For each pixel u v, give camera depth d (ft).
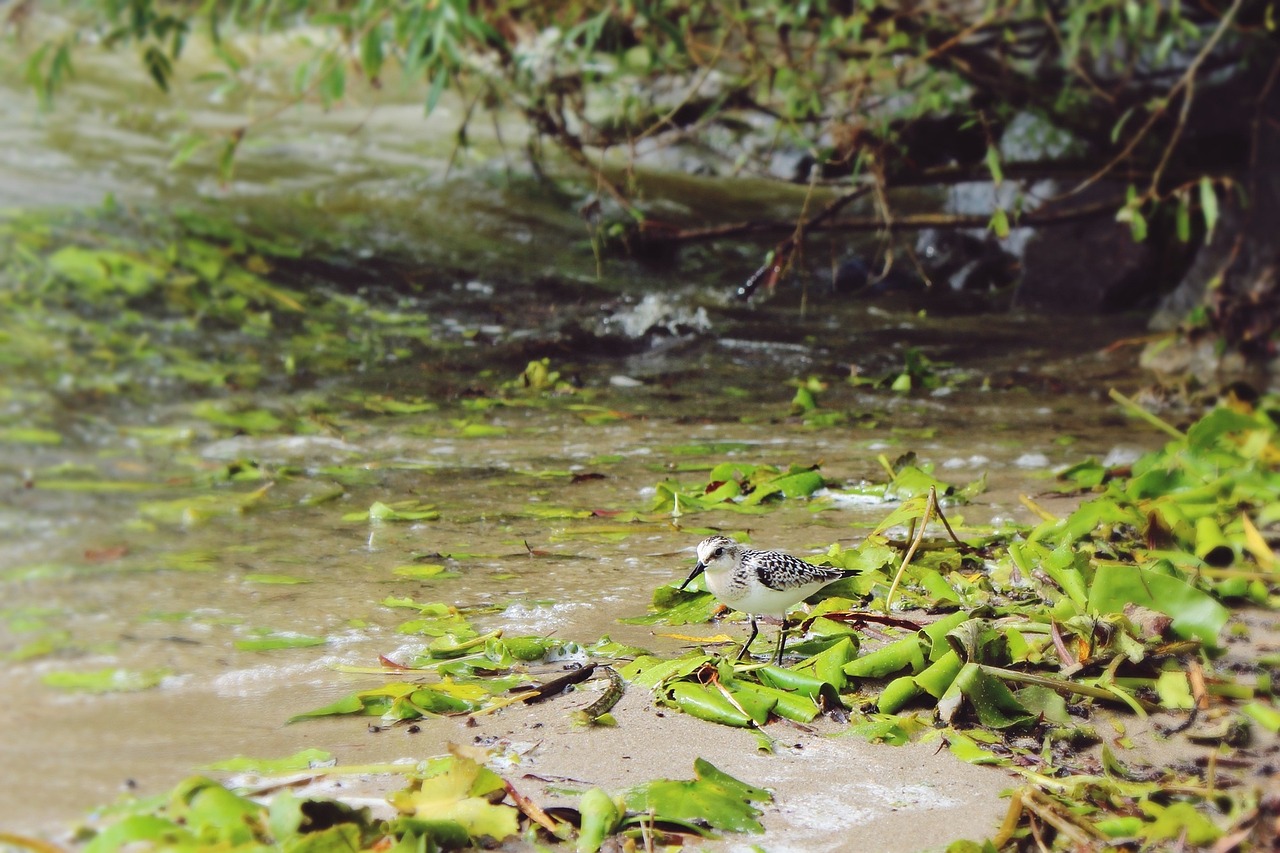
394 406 43.34
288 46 89.25
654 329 55.98
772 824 17.94
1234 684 22.57
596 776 19.10
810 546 29.60
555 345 52.70
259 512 32.09
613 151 81.82
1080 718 21.67
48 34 84.69
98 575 27.14
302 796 17.99
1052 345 56.44
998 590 26.78
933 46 57.72
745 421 43.42
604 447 39.58
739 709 21.24
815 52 57.11
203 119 78.18
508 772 19.08
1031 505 30.58
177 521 31.09
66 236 53.67
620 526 31.40
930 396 47.88
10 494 32.32
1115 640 23.34
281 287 54.85
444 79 44.37
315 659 23.13
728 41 59.62
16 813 17.29
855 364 52.75
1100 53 62.59
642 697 21.98
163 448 37.24
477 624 24.94
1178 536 28.30
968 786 19.33
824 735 20.94
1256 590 26.32
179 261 53.78
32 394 40.09
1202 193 49.03
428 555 29.12
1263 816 18.31
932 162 71.00
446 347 51.29
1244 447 33.30
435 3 42.96
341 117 83.41
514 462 37.60
